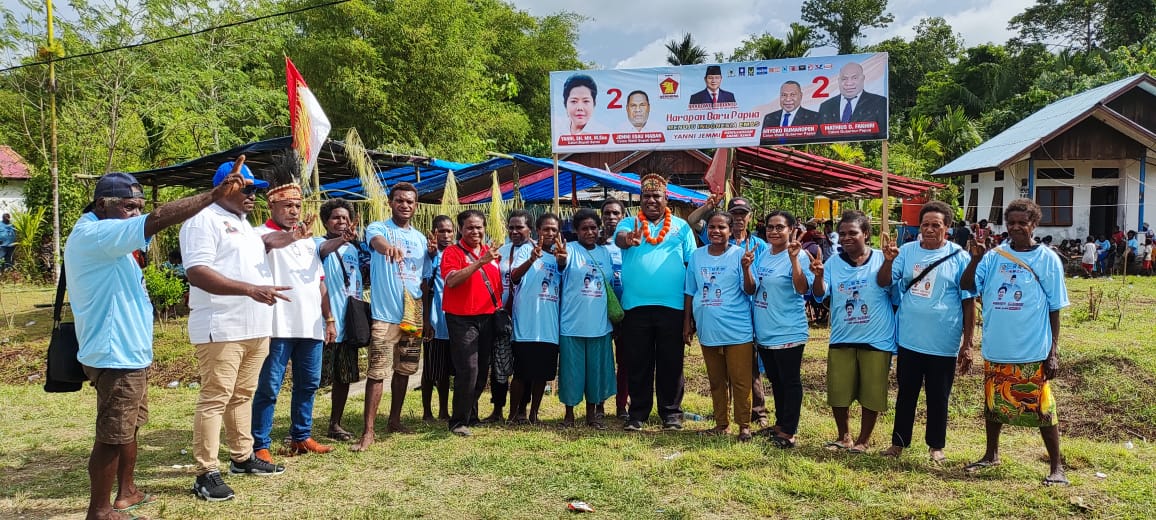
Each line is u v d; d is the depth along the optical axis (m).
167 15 15.96
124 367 3.70
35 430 6.02
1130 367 6.93
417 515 4.07
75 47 14.95
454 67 21.03
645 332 5.84
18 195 24.53
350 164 10.71
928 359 4.90
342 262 5.48
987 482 4.52
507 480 4.63
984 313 4.70
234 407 4.58
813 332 10.75
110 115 16.30
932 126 38.06
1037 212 4.54
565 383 5.98
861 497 4.27
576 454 5.16
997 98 37.31
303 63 20.62
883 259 5.16
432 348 6.03
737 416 5.52
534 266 5.92
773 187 23.75
